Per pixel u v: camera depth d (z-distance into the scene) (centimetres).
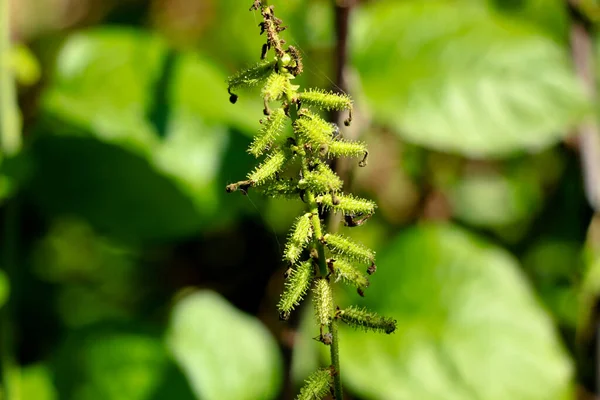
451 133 55
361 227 68
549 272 69
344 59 54
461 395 51
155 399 51
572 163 70
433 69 57
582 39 66
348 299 56
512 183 74
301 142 38
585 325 63
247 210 58
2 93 52
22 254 62
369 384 51
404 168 72
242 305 64
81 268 65
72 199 53
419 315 54
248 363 52
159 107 52
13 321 52
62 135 51
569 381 54
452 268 55
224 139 52
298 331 53
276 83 38
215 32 67
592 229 65
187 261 66
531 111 56
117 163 51
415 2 62
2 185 51
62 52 53
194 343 52
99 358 51
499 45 58
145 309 64
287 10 60
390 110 56
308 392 38
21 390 51
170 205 52
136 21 79
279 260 64
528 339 53
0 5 53
